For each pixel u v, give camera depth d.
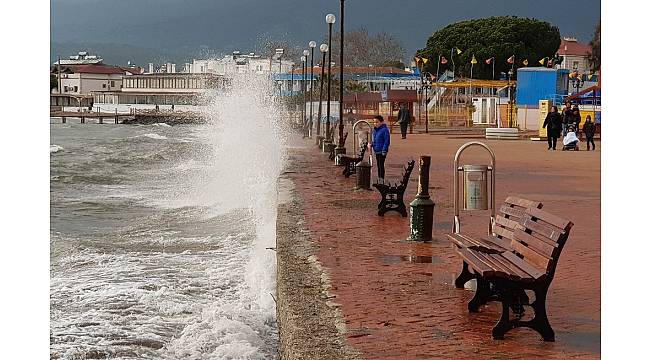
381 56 119.94
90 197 25.73
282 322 7.62
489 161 30.09
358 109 77.25
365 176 18.38
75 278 12.39
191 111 132.38
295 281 8.63
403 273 9.12
